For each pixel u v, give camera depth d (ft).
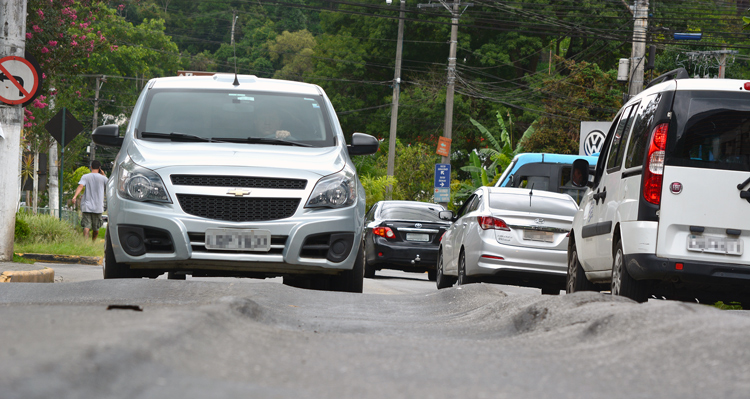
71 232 171.63
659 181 61.93
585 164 80.69
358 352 31.17
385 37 484.74
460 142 452.35
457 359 30.17
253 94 80.79
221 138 75.00
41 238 163.84
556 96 381.60
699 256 61.16
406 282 150.71
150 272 74.13
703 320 33.12
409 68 486.79
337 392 22.93
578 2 429.79
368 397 22.41
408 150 387.75
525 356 31.40
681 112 62.54
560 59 389.19
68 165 498.69
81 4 224.74
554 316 41.47
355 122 492.54
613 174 71.61
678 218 61.41
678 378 26.17
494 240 106.11
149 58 609.01
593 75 378.32
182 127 75.72
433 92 458.50
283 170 69.00
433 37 474.08
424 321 50.31
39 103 203.82
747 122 62.08
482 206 111.45
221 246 66.64
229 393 20.99
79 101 495.00
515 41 437.99
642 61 212.02
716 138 62.13
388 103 480.64
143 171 67.97
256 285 59.67
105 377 20.13
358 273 73.41
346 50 492.95
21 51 105.09
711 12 405.18
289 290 60.03
